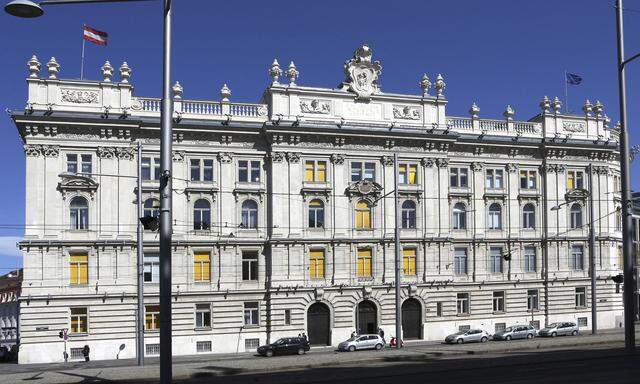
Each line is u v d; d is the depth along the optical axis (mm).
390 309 66000
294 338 58406
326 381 31562
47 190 58719
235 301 62844
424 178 68500
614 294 75875
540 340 54500
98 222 59688
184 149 62719
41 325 57531
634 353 34562
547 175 73812
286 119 64750
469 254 70375
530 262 73250
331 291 64500
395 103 68562
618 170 78750
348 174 66438
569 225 74438
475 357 41312
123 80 61719
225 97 64562
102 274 59312
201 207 63250
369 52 68000
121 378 35688
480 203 71375
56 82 59594
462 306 69750
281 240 63344
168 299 25094
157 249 61344
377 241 66188
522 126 73875
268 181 64812
